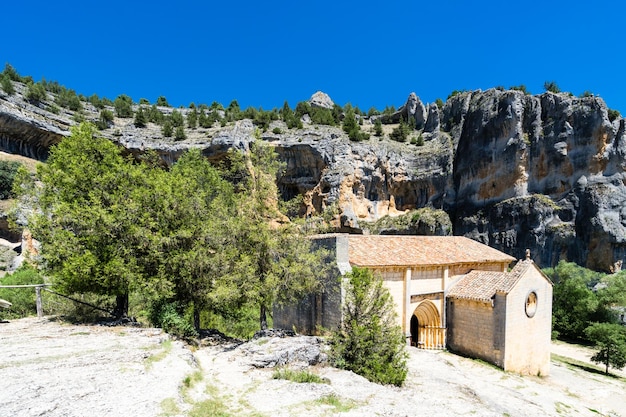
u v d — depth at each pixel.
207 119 89.75
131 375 12.20
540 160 67.50
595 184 61.12
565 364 34.31
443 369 21.28
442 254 29.45
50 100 87.62
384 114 121.00
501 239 68.75
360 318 17.98
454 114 91.69
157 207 21.95
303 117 109.19
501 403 17.27
